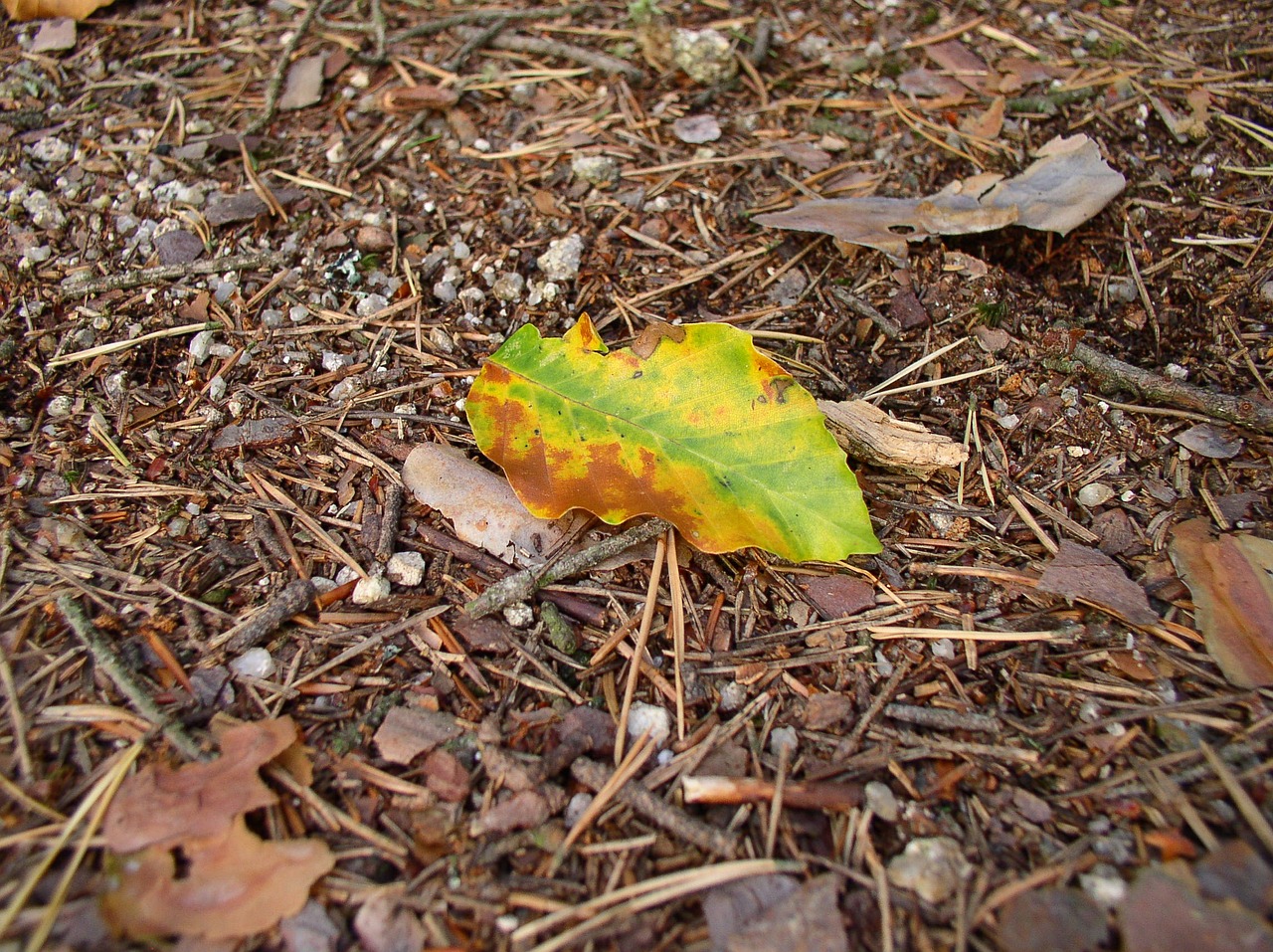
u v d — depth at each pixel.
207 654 0.19
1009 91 0.30
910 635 0.20
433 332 0.24
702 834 0.17
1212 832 0.17
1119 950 0.16
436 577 0.20
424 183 0.27
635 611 0.20
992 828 0.18
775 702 0.19
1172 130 0.28
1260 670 0.19
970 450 0.23
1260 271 0.25
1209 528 0.21
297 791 0.18
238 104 0.29
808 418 0.19
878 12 0.33
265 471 0.22
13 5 0.31
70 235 0.26
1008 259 0.26
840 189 0.27
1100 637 0.20
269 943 0.16
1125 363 0.24
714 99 0.30
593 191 0.27
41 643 0.19
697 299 0.25
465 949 0.16
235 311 0.24
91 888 0.16
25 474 0.21
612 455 0.20
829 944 0.16
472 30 0.32
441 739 0.18
